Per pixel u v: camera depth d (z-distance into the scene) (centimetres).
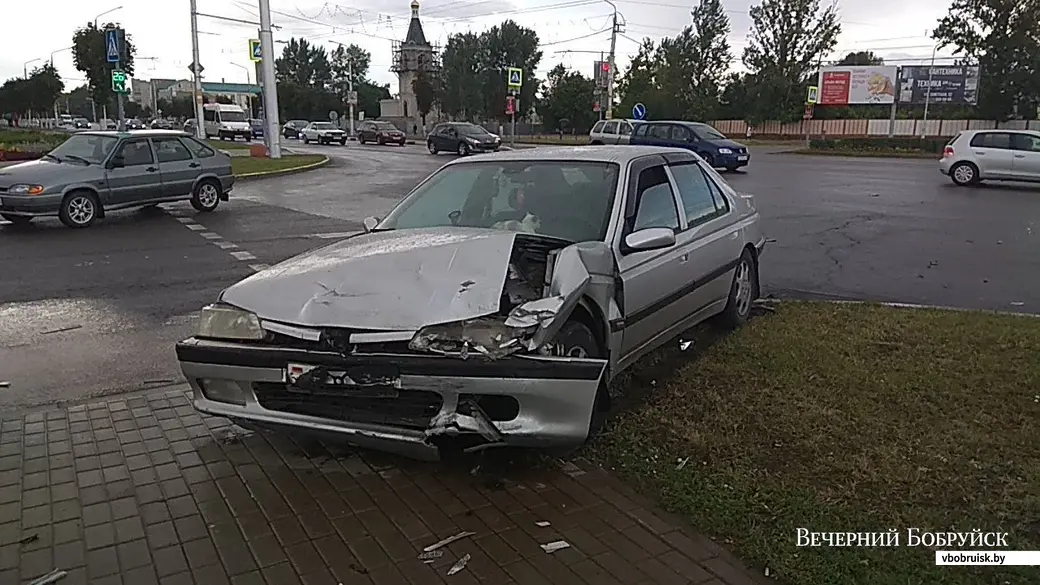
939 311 667
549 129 6450
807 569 287
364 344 333
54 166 1283
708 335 598
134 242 1115
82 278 859
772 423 420
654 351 557
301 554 305
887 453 380
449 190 510
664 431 414
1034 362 512
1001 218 1346
